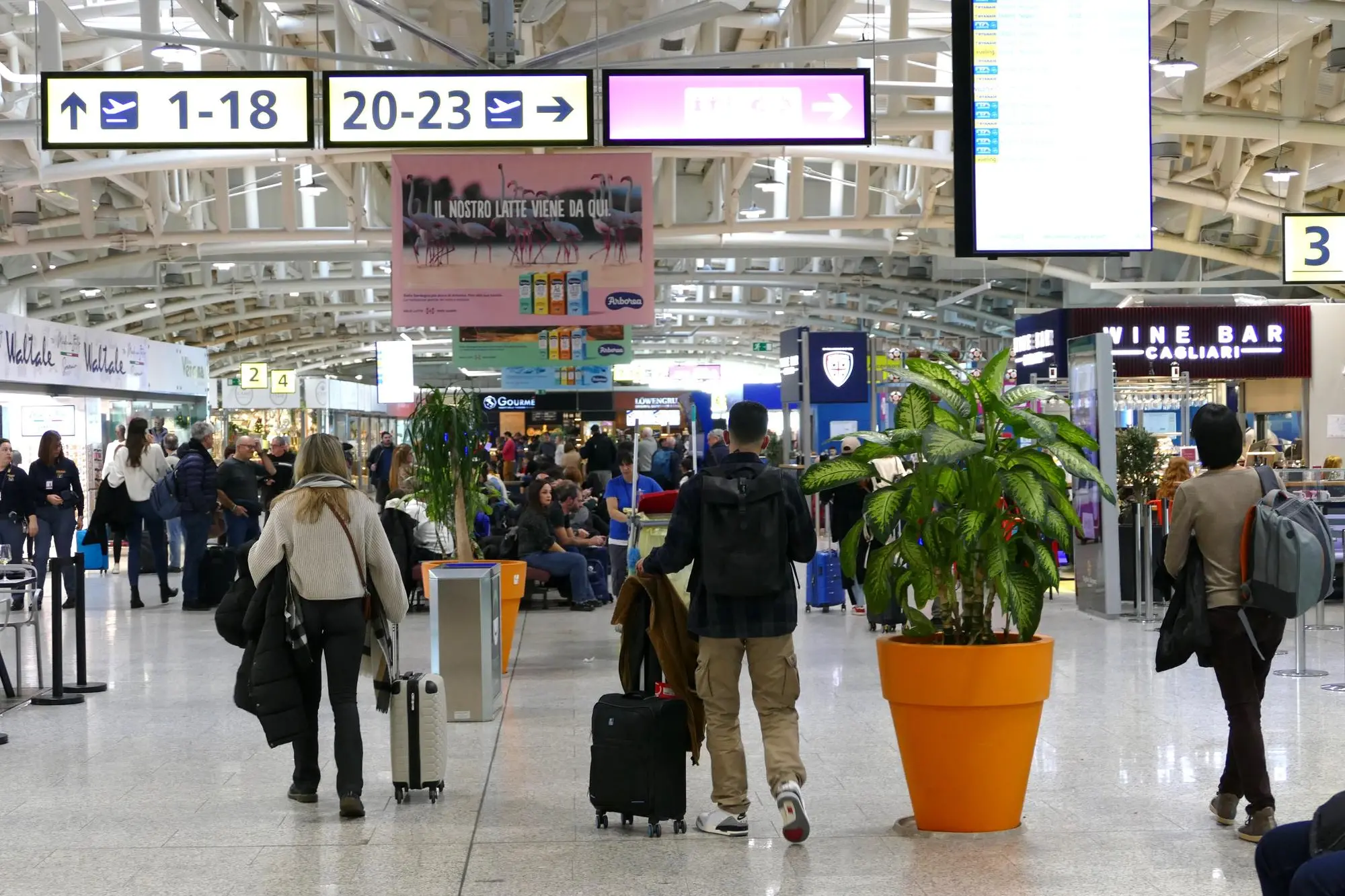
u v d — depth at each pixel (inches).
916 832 225.1
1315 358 855.7
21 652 432.8
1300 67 809.5
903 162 890.7
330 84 385.7
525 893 194.4
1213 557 221.9
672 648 231.0
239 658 436.8
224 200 1035.3
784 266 1807.3
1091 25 384.5
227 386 1475.1
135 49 837.8
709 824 226.5
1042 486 217.2
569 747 296.4
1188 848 214.1
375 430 1824.6
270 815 240.4
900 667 222.2
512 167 690.8
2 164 844.6
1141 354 853.2
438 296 690.8
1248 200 1046.4
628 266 693.3
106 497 593.9
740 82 390.3
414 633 492.1
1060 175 383.9
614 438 1354.6
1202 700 341.7
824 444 927.7
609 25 816.9
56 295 1600.6
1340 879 122.8
